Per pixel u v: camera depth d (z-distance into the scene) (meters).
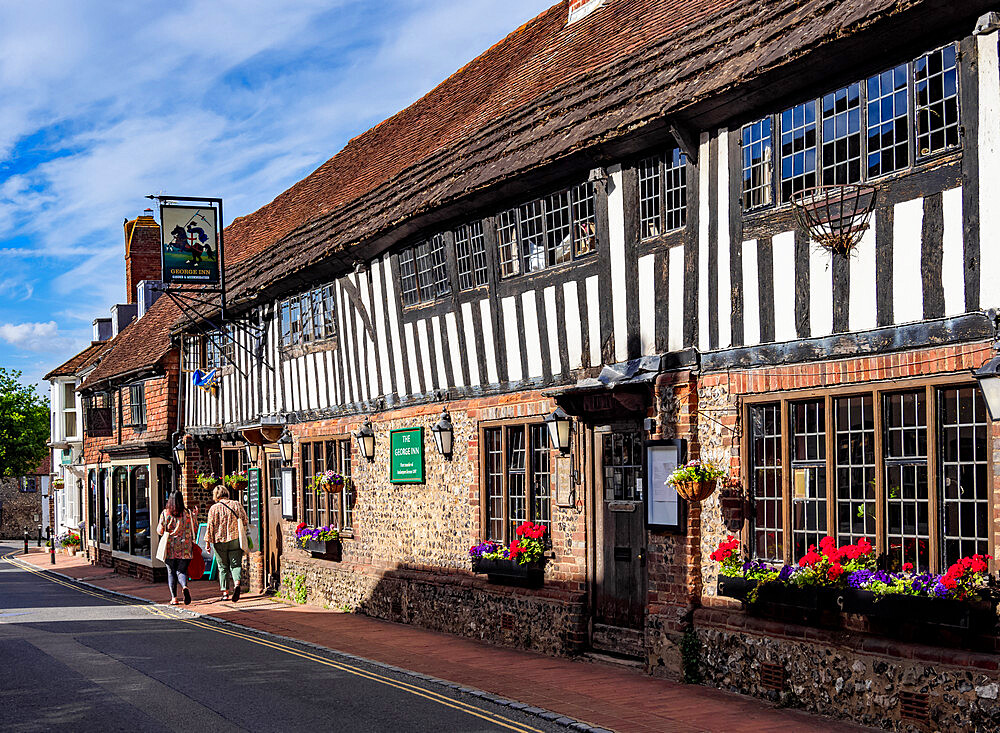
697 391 9.15
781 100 8.34
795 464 8.27
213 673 9.46
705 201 9.05
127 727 7.21
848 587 7.35
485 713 7.82
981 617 6.60
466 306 12.36
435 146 14.91
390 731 7.13
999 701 6.41
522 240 11.43
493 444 12.01
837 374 7.78
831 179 7.93
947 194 7.00
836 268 7.80
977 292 6.78
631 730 7.20
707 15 10.18
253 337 18.86
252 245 21.69
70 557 32.97
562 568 10.83
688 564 9.09
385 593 14.03
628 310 9.90
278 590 17.84
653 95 9.53
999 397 6.43
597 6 14.30
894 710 7.13
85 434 29.91
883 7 7.04
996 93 6.66
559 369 10.80
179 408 22.47
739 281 8.70
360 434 14.68
